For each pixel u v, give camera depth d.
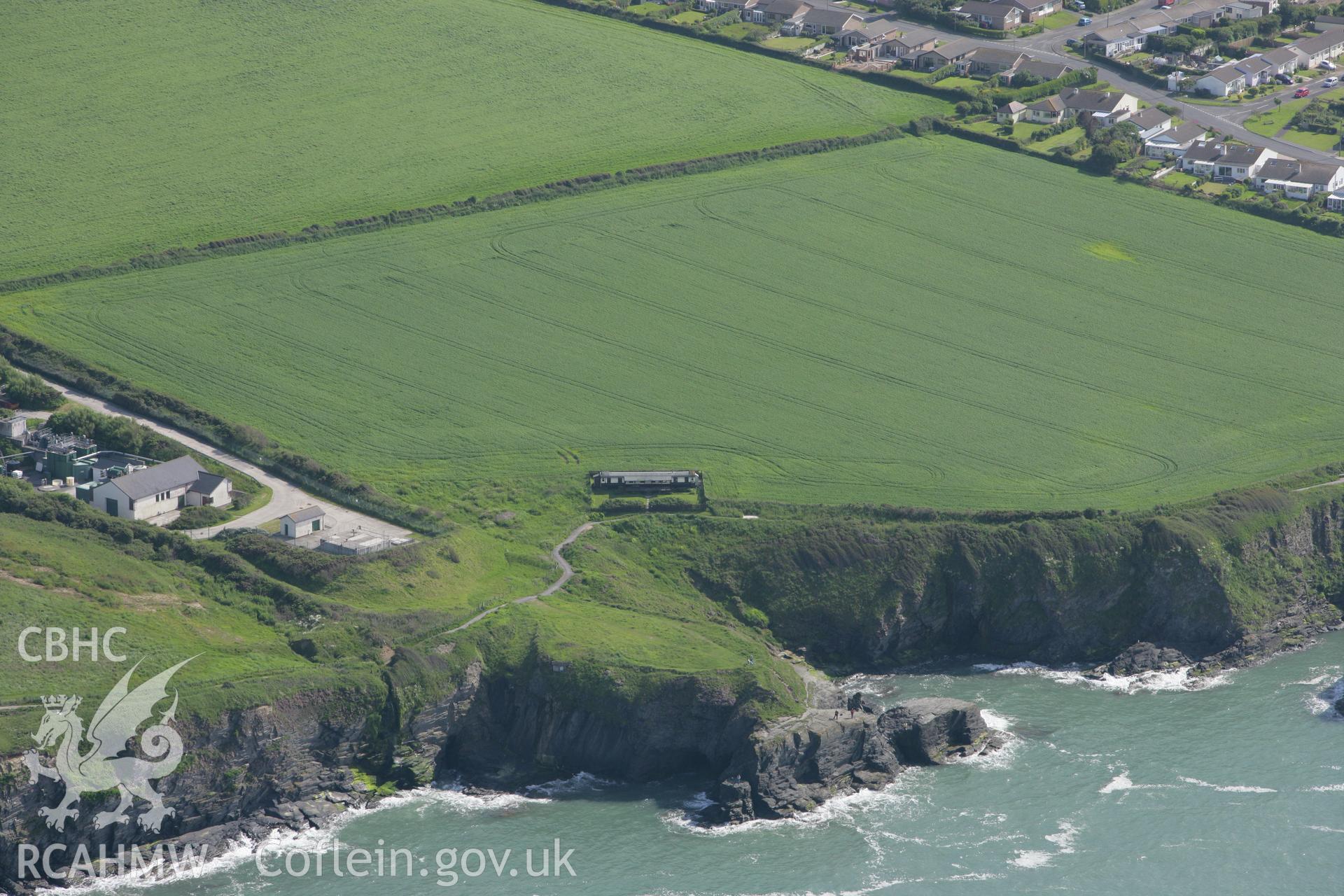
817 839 167.00
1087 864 163.38
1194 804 172.00
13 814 156.62
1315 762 178.38
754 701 175.75
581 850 165.25
